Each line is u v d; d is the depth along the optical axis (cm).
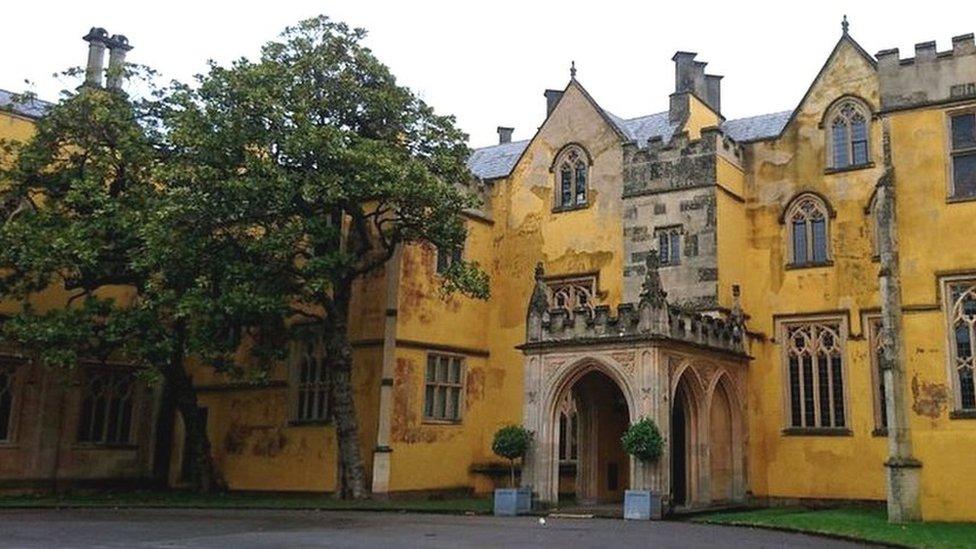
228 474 3450
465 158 3078
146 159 2922
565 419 3216
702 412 2630
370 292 3164
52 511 2536
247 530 1920
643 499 2302
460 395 3316
